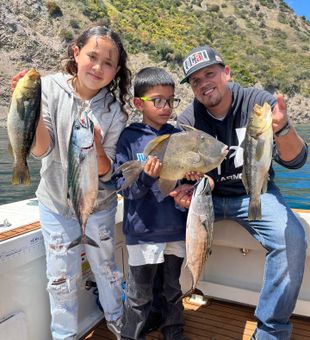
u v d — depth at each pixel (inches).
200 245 85.4
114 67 92.1
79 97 94.0
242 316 113.4
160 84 93.0
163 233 91.6
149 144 86.1
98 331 108.8
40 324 95.9
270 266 90.9
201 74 100.9
